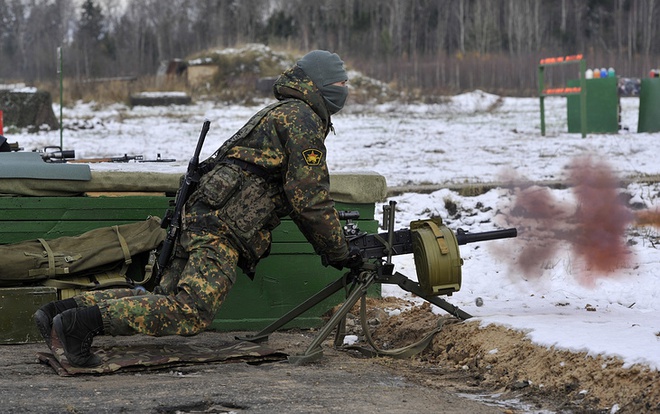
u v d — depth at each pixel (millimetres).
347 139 21703
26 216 5953
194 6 71625
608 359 4449
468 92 38438
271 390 4492
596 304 6625
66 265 5738
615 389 4273
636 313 6156
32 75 65500
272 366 5129
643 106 21656
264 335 5613
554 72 49844
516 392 4625
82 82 35906
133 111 31797
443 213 10977
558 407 4336
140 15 71000
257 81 37062
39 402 4223
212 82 38375
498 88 45188
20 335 5609
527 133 22734
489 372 4949
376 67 45031
